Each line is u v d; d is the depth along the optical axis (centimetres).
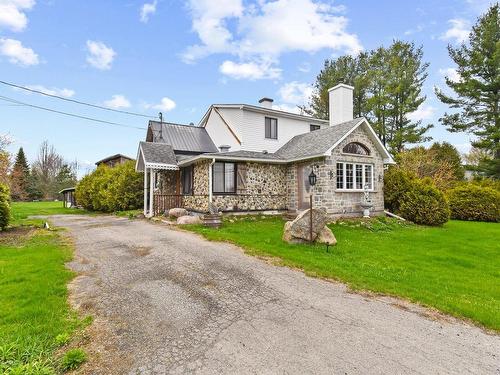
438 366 318
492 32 2402
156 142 1845
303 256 753
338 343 360
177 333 386
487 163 2588
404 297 523
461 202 1858
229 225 1255
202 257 741
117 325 408
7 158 2522
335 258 766
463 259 828
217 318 427
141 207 2175
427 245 1012
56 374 306
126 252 811
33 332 380
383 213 1619
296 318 427
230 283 567
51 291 516
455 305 489
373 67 2995
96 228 1281
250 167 1555
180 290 533
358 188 1549
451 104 2658
